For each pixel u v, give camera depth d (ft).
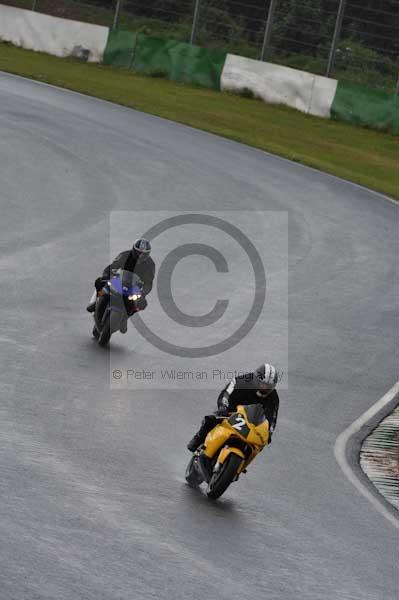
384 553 103.19
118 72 547.90
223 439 109.81
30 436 115.65
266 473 125.29
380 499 123.54
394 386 176.55
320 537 103.81
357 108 503.61
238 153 388.98
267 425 112.27
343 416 156.87
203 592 80.28
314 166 389.80
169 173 333.21
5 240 232.73
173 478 114.21
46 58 554.87
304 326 203.10
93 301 174.19
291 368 176.65
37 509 90.99
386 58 643.86
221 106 497.46
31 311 181.47
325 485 124.67
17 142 340.80
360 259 265.34
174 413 141.59
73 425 124.77
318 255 263.08
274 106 522.88
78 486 101.45
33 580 74.43
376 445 145.69
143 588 78.07
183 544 91.40
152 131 402.11
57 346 162.50
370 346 197.67
